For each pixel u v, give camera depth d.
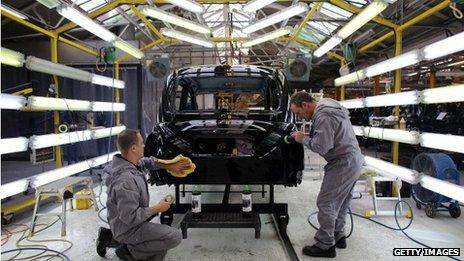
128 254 2.66
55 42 5.20
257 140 3.24
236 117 3.81
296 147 3.23
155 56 5.96
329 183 2.92
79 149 8.46
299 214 4.25
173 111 3.91
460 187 3.27
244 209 3.11
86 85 8.82
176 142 3.26
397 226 3.80
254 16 7.75
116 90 7.29
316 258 2.99
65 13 4.12
